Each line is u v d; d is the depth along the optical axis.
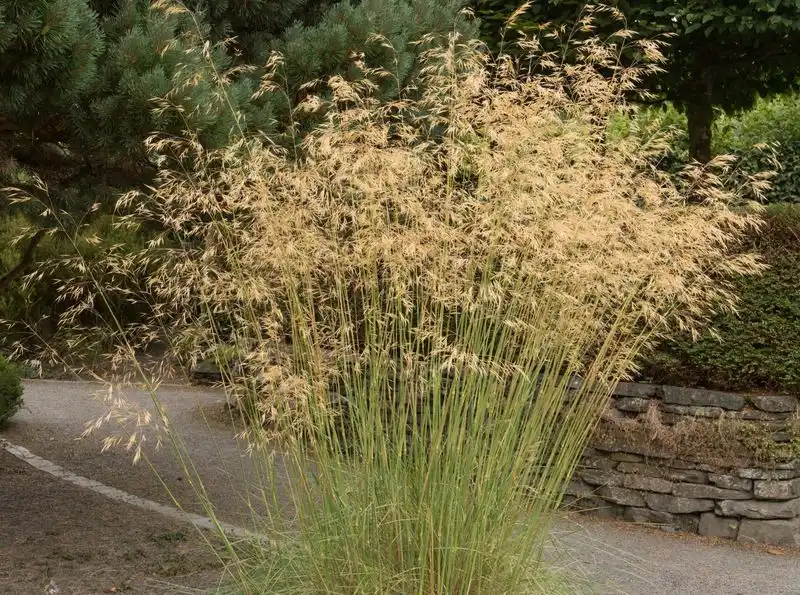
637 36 7.23
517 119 3.61
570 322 3.66
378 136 3.47
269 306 3.85
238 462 6.84
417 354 3.40
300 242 3.40
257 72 4.97
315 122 4.86
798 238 5.73
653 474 5.89
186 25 4.70
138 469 6.60
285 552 3.33
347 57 4.80
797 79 8.17
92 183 4.92
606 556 5.02
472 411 3.31
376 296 3.45
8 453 6.96
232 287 3.48
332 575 3.19
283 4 5.26
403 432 3.32
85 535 4.82
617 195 3.71
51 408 8.98
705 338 5.93
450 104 3.79
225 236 3.75
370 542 3.20
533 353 3.54
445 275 3.51
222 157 3.98
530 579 3.35
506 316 3.55
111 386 3.45
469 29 5.36
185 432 7.91
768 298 5.79
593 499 6.07
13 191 4.78
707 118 8.26
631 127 4.06
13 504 5.46
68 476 6.26
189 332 3.56
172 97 4.03
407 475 3.24
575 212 3.62
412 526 3.21
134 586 4.01
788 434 5.66
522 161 3.47
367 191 3.38
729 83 8.10
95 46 3.96
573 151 3.74
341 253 3.48
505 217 3.55
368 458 3.23
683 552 5.29
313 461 3.40
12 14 3.67
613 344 3.93
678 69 7.84
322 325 3.55
